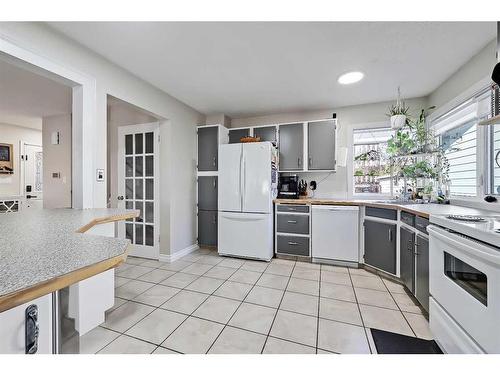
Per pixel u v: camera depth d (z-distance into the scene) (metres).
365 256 2.81
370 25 1.71
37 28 1.63
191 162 3.60
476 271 1.08
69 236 0.89
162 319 1.79
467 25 1.70
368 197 3.39
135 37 1.84
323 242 3.02
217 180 3.57
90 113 2.01
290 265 2.99
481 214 1.63
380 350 1.46
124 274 2.69
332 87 2.79
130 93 2.44
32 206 4.92
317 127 3.34
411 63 2.24
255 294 2.20
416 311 1.91
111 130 3.54
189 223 3.54
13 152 4.70
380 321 1.77
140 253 3.32
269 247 3.13
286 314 1.87
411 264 2.08
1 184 4.57
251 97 3.13
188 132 3.52
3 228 1.07
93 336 1.59
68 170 3.89
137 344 1.51
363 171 3.47
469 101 2.23
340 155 3.38
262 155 3.15
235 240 3.26
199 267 2.92
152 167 3.27
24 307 0.57
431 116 2.90
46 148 4.01
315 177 3.61
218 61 2.21
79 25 1.69
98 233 1.75
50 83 2.68
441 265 1.35
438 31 1.77
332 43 1.93
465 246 1.08
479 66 2.04
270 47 1.99
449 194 2.54
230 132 3.77
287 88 2.84
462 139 2.38
